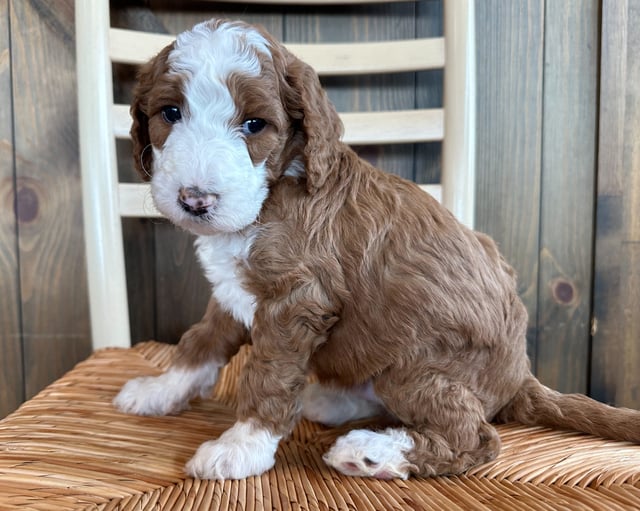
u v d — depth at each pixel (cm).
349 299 36
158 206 33
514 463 34
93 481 29
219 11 62
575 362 67
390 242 36
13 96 60
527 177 65
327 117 36
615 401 67
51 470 30
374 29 64
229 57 33
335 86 64
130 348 53
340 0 58
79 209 62
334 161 37
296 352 35
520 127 64
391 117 57
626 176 64
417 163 65
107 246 52
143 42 54
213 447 33
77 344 64
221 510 27
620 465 33
